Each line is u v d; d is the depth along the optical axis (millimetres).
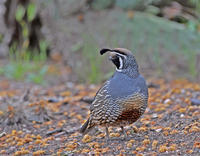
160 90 11375
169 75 13430
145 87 7238
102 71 13875
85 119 9445
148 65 13844
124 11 14969
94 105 7496
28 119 9398
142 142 7414
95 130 8594
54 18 15344
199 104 9516
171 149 6832
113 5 15102
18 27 16906
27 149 7684
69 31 15078
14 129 8977
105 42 14375
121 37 14383
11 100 10945
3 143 8164
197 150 6715
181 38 14258
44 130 8898
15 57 16531
